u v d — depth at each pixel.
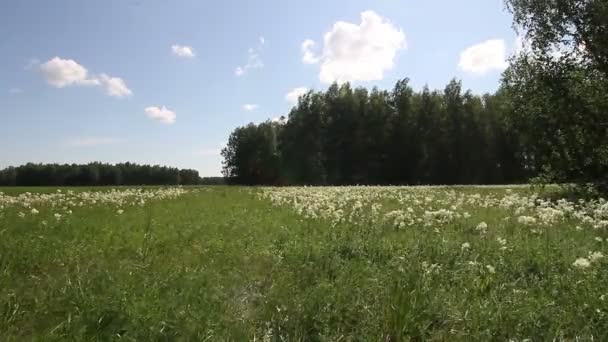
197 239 9.66
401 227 10.55
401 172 78.19
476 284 6.19
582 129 20.59
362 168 80.25
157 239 9.51
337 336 4.94
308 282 6.53
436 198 20.70
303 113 84.12
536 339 4.79
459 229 10.34
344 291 5.82
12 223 11.73
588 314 5.19
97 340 4.66
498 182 75.06
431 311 5.22
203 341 4.73
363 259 7.56
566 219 11.28
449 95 79.25
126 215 14.03
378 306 5.32
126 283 6.06
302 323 5.20
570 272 6.55
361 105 81.38
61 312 5.37
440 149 77.25
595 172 20.62
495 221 11.78
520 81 23.42
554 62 21.78
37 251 8.03
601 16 20.45
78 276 6.43
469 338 4.86
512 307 5.34
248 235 10.09
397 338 4.80
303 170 83.50
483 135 76.00
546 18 22.23
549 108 21.38
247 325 5.11
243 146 95.62
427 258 7.48
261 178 95.75
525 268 6.96
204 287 6.17
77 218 13.20
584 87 20.66
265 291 6.26
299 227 11.01
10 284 6.28
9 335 4.67
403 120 78.25
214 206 17.94
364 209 15.45
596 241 8.62
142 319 4.94
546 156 21.97
